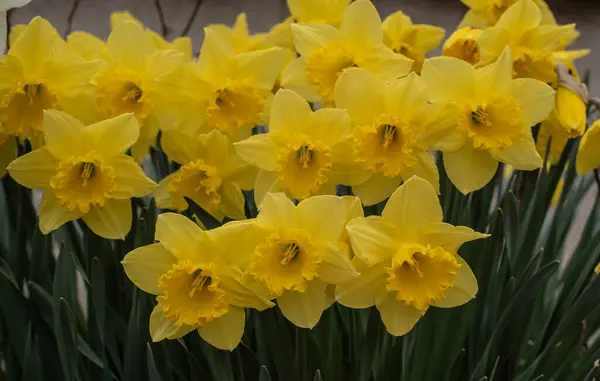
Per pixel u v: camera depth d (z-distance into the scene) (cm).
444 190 90
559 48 92
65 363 82
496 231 84
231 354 82
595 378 87
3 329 89
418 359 87
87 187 81
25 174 80
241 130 85
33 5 291
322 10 92
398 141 79
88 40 88
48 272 91
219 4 305
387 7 312
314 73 83
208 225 85
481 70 79
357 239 73
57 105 83
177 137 85
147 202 96
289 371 82
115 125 80
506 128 79
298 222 74
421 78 79
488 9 93
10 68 82
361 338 87
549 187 89
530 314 87
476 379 85
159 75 83
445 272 75
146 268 76
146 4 300
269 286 73
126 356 85
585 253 91
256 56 84
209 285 74
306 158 78
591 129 83
